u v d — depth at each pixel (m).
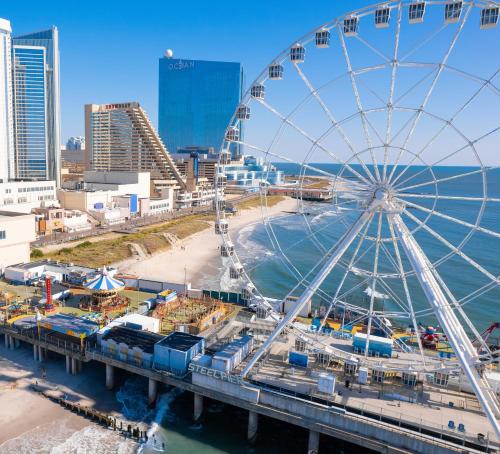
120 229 139.88
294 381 43.28
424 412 38.78
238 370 44.78
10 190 133.12
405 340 56.16
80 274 73.56
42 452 38.69
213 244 137.62
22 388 48.22
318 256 127.00
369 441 36.56
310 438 39.69
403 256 127.00
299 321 60.72
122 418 44.62
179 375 45.56
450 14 40.50
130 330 52.69
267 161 52.56
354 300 86.94
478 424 37.34
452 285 101.62
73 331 52.19
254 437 42.53
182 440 42.34
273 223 184.12
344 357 44.53
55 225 126.31
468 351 39.62
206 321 58.41
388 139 44.00
